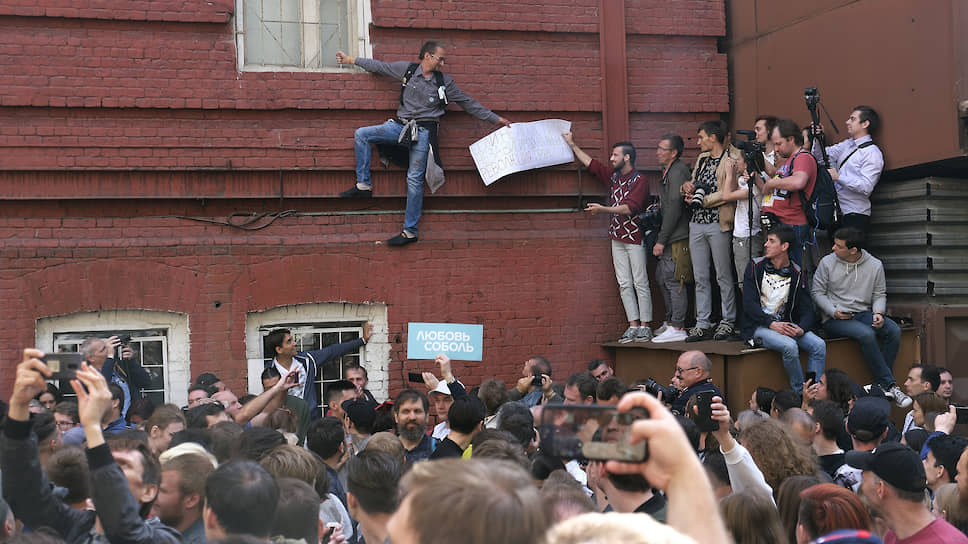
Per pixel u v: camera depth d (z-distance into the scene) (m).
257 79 9.90
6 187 9.26
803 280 9.53
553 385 9.21
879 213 10.45
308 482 4.69
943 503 4.93
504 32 10.67
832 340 9.73
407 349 10.13
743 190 9.99
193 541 4.07
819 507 3.85
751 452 5.11
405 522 2.00
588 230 10.98
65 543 3.54
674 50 11.35
